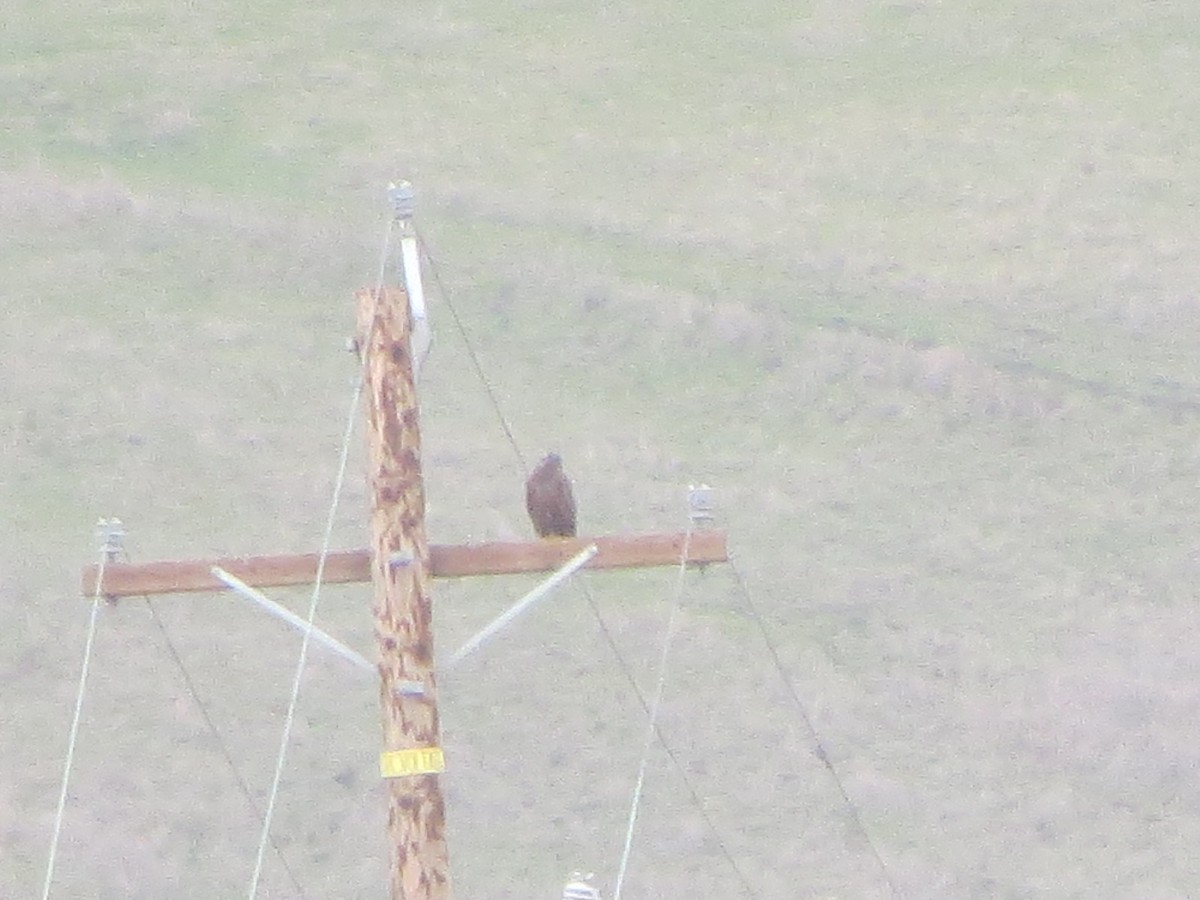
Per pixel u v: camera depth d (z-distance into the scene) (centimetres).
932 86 4691
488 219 4131
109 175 4253
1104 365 3591
